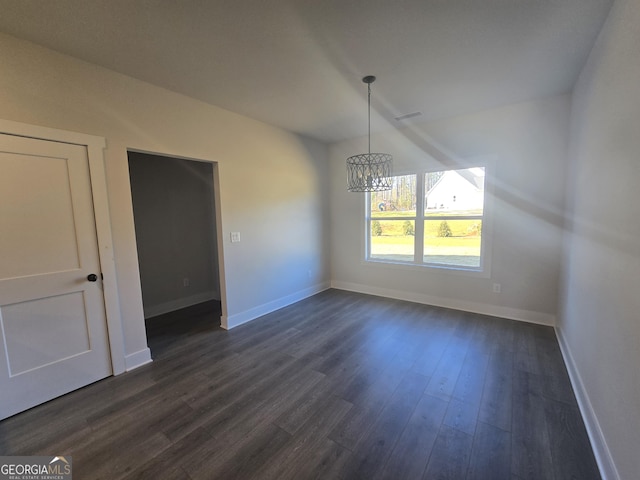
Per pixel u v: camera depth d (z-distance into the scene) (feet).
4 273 6.14
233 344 9.60
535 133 10.23
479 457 5.01
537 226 10.50
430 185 12.84
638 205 4.02
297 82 8.40
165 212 13.23
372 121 11.99
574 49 6.82
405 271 13.83
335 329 10.64
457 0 5.27
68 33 5.99
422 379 7.39
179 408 6.45
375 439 5.47
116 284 7.78
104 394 7.00
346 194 15.34
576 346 7.20
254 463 4.99
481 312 11.93
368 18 5.73
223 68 7.56
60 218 6.82
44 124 6.50
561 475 4.65
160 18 5.60
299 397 6.77
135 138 8.07
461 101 10.09
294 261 13.84
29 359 6.50
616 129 4.99
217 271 14.93
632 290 4.11
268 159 12.23
